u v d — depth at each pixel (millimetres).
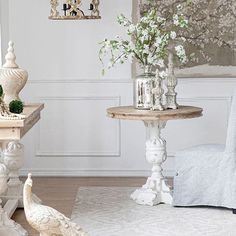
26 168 7105
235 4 6855
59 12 6945
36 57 7012
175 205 5609
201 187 5535
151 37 5648
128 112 5535
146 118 5430
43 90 7043
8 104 5199
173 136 7035
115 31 6969
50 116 7066
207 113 7004
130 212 5457
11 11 6953
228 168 5414
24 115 4605
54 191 6309
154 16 5637
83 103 7055
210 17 6875
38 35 6992
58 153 7094
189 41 6891
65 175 7102
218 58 6914
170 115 5449
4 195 5512
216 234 4801
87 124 7070
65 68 7020
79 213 5434
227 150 5418
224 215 5348
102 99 7039
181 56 5742
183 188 5586
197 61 6914
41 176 7086
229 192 5402
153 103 5664
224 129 7012
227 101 6980
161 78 5672
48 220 3746
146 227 5004
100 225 5066
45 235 3809
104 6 6945
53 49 7004
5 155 5496
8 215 5008
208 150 5543
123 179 6902
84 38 6992
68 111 7070
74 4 6316
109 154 7070
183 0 6855
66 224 3773
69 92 7047
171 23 6871
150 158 5758
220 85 6969
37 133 7082
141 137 7051
